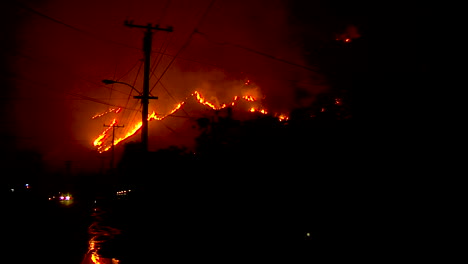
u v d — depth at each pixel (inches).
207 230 507.8
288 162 421.7
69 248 589.9
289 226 395.5
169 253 505.7
